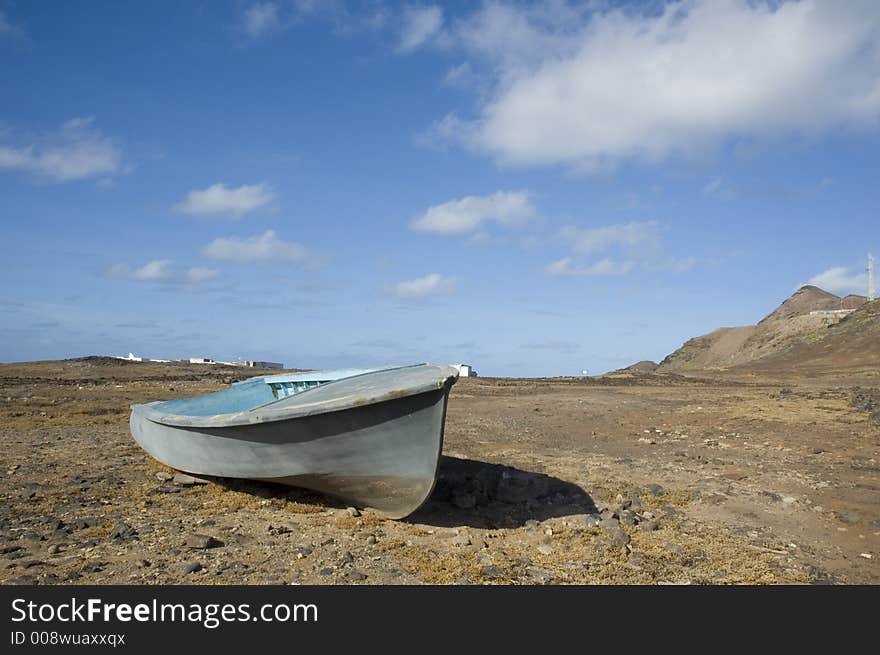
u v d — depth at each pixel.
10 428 14.34
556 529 7.50
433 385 6.76
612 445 13.72
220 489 8.73
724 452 12.75
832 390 26.22
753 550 7.09
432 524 7.60
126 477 9.41
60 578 5.56
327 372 11.60
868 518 8.29
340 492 7.86
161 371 33.41
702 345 85.94
